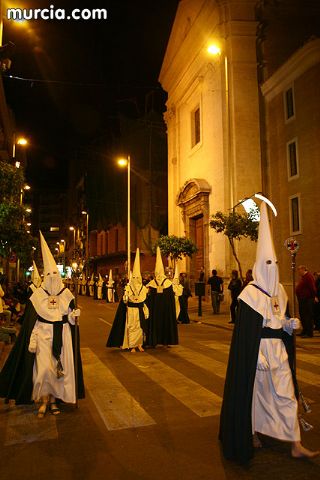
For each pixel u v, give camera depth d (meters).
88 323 17.92
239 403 4.27
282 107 24.28
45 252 6.04
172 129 37.66
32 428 5.44
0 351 10.31
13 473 4.21
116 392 7.00
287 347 4.64
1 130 26.64
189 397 6.68
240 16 27.06
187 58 33.78
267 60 26.91
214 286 20.88
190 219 32.72
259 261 4.56
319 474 4.04
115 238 54.44
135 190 46.91
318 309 13.98
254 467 4.21
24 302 21.33
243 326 4.40
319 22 27.62
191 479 3.99
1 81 22.89
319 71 21.33
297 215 22.80
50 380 5.76
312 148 21.56
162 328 11.28
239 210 25.48
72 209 95.62
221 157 28.14
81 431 5.30
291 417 4.21
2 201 13.73
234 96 26.52
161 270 11.57
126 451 4.67
